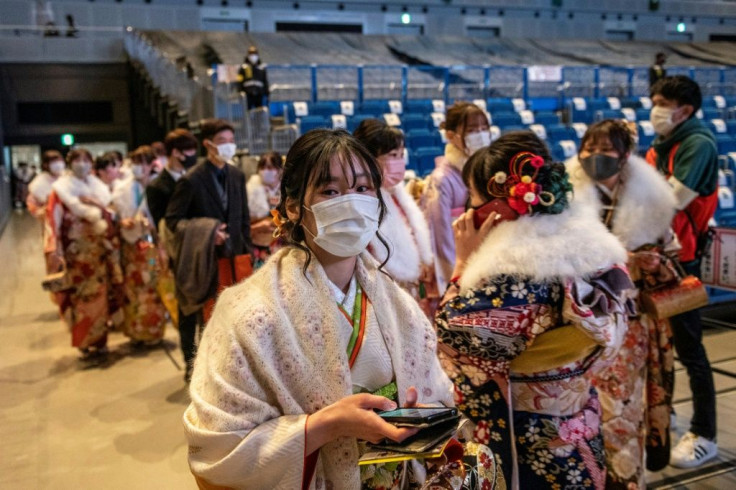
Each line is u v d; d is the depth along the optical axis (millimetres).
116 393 4152
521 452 1667
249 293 1224
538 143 1686
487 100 11312
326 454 1192
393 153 2590
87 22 18016
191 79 10086
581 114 11594
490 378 1641
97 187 4887
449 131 2943
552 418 1650
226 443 1120
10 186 18953
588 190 2412
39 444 3424
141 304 5016
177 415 3777
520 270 1560
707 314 4961
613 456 2283
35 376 4516
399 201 2686
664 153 2947
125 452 3318
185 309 3670
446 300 1691
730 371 3906
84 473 3102
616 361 2287
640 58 20375
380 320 1271
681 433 3164
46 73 16969
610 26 23469
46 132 17188
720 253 3049
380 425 1086
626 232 2373
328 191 1223
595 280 1601
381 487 1250
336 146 1223
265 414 1149
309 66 10805
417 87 11906
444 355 1707
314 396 1172
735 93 13180
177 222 3660
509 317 1569
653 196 2387
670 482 2744
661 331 2496
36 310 6551
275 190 4758
